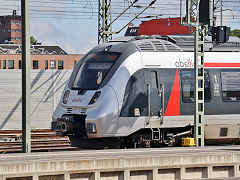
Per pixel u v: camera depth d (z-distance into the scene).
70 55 183.38
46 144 55.41
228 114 48.66
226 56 49.06
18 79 83.06
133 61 44.66
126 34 81.69
